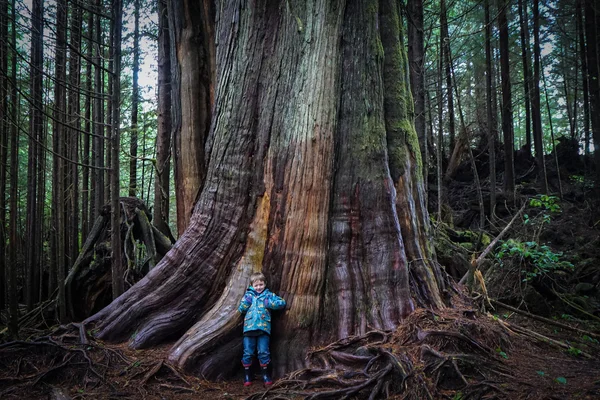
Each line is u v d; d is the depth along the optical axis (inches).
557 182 537.3
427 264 206.2
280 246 184.4
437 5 546.9
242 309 174.1
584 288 285.7
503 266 302.2
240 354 174.2
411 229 200.8
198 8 252.4
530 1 597.9
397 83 217.9
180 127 253.0
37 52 262.1
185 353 169.0
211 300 192.9
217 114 213.0
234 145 200.4
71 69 340.2
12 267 200.4
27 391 155.6
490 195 460.4
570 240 362.6
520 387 141.2
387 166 196.4
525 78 578.6
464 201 513.3
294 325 175.0
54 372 163.9
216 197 199.8
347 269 183.3
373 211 189.3
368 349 159.2
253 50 205.5
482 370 149.5
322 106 190.1
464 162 609.6
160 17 362.0
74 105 346.0
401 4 263.1
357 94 198.2
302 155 187.0
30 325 263.0
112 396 149.9
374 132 197.0
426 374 141.5
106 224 309.6
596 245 334.3
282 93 197.3
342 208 188.9
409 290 185.3
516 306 273.6
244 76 204.7
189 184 244.5
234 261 193.0
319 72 192.9
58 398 145.0
